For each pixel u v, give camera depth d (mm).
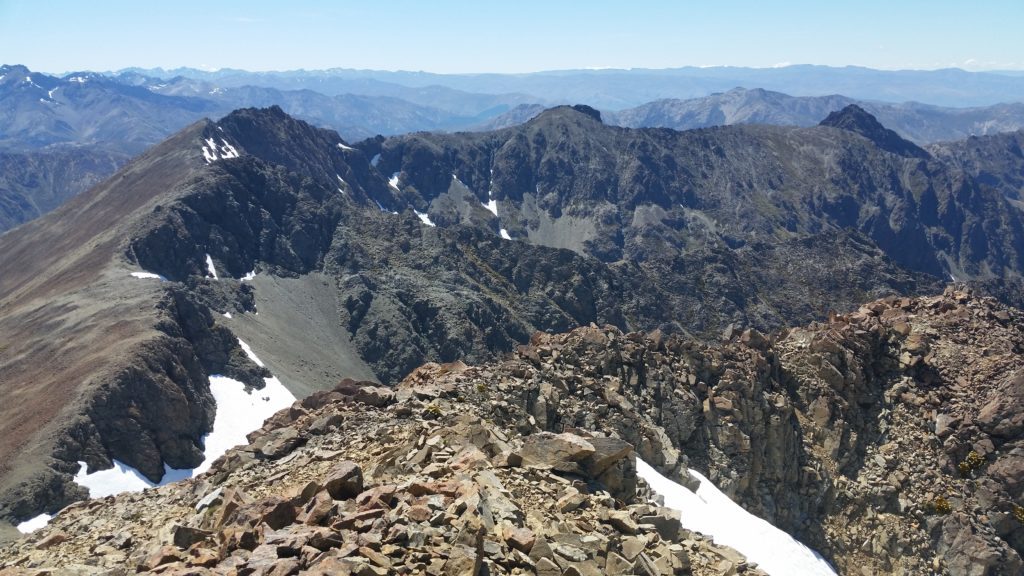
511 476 30422
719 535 45000
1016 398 56062
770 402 56969
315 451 36250
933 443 56125
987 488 52938
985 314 67312
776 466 54562
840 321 68375
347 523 23578
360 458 34062
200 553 24219
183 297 196625
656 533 29016
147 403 155000
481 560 22297
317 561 21188
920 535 51312
